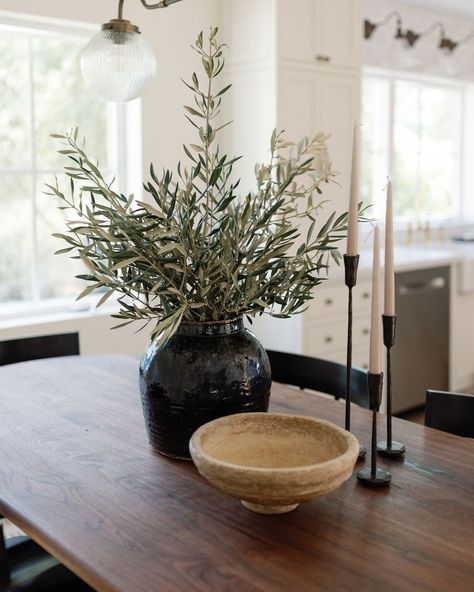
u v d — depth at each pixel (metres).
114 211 1.40
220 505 1.28
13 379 2.16
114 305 3.77
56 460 1.51
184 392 1.42
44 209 3.58
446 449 1.55
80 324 3.52
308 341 3.83
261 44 3.70
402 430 1.67
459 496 1.31
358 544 1.13
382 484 1.35
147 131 3.73
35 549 1.68
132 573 1.05
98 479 1.40
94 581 1.05
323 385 2.10
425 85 5.53
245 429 1.32
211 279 1.39
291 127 3.76
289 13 3.68
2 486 1.38
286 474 1.09
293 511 1.25
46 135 3.56
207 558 1.09
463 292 4.61
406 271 4.18
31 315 3.52
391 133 5.29
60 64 3.56
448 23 5.35
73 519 1.23
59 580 1.55
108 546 1.14
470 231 5.93
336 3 3.93
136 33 1.91
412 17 5.03
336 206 4.06
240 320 1.49
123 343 3.70
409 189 5.54
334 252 1.52
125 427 1.71
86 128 3.68
